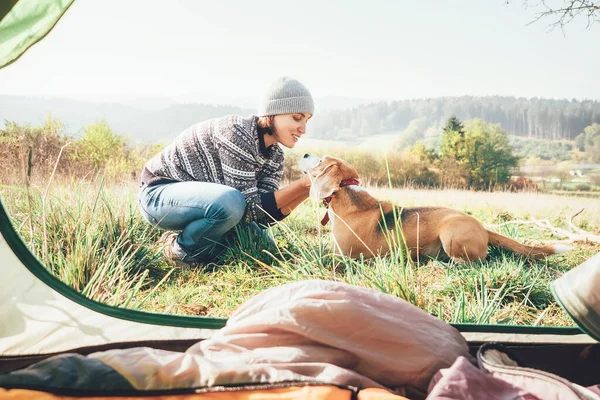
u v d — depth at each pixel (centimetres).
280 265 339
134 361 163
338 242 355
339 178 353
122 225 358
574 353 201
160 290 311
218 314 283
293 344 175
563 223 678
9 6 186
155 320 207
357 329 174
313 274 308
